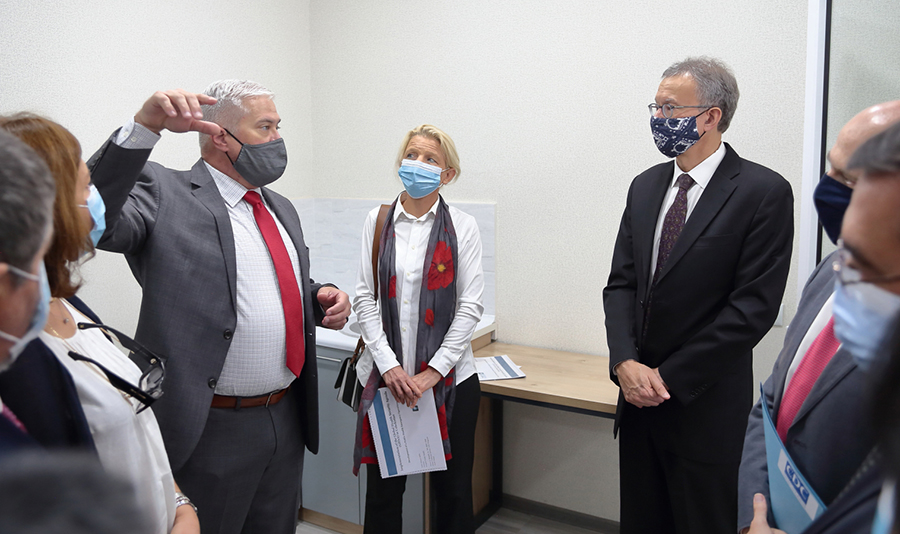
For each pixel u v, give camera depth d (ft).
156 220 4.62
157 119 3.95
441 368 5.96
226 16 8.61
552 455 8.65
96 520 0.82
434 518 7.33
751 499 3.52
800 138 6.73
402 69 9.21
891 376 1.24
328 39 9.84
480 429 8.51
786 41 6.69
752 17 6.82
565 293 8.32
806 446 3.07
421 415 6.06
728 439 5.35
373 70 9.48
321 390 7.94
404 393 5.86
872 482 1.74
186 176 5.00
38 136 2.75
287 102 9.70
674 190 5.77
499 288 8.77
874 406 1.28
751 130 6.98
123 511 0.87
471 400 6.41
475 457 8.42
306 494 8.26
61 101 6.77
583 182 8.02
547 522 8.63
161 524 3.02
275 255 5.09
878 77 4.51
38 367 2.39
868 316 1.86
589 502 8.49
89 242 3.06
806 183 5.25
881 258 1.81
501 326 8.82
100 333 3.14
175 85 7.99
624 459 6.00
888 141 1.76
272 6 9.32
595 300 8.13
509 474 8.99
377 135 9.58
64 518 0.79
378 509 6.48
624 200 7.77
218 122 4.92
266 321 4.93
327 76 9.93
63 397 2.49
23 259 1.63
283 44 9.56
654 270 5.78
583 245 8.12
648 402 5.36
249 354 4.88
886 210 1.75
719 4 6.98
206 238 4.76
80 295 7.08
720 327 5.13
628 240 6.15
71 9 6.79
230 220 4.91
